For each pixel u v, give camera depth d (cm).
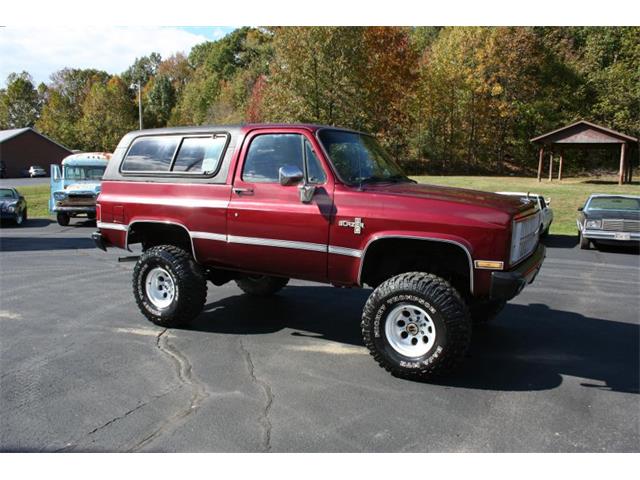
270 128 496
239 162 511
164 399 387
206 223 523
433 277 423
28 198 2708
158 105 9781
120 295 731
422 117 5044
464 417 362
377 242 443
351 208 445
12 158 5812
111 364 458
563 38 5338
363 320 440
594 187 2820
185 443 324
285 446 321
